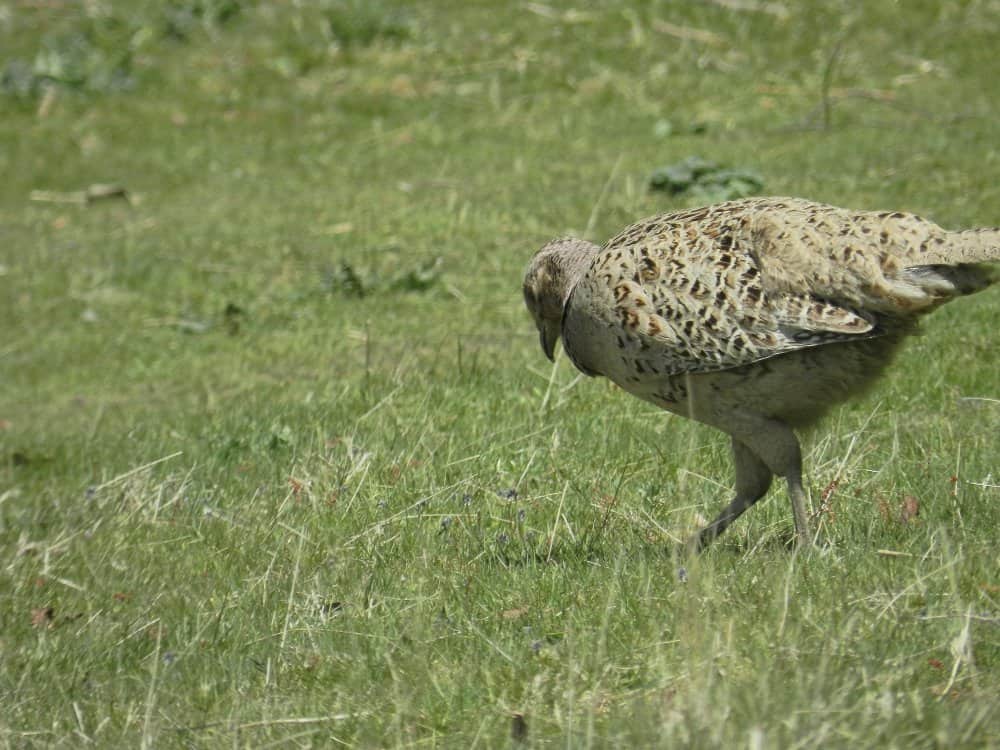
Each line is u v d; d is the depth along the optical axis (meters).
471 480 11.72
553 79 28.22
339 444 13.30
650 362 9.80
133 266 22.77
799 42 27.91
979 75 25.59
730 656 7.38
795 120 24.62
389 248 21.70
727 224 9.59
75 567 11.52
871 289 8.97
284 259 22.12
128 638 9.72
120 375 19.20
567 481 11.49
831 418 11.83
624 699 7.38
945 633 7.61
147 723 7.70
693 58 28.08
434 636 8.64
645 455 12.04
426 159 25.73
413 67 29.73
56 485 14.75
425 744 7.29
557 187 23.02
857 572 8.59
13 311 21.88
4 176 27.55
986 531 9.31
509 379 15.05
